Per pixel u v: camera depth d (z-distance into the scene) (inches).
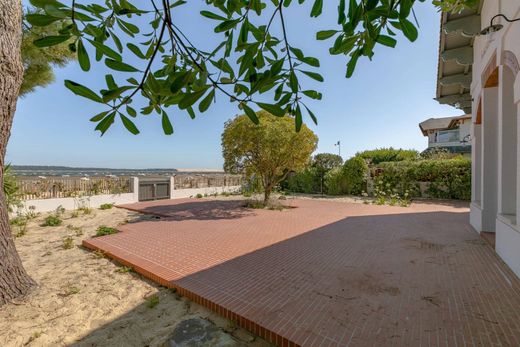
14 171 302.5
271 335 90.3
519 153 129.8
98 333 97.1
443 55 223.3
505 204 162.1
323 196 540.4
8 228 120.8
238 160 382.6
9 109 111.5
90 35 38.2
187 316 107.3
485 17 174.1
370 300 111.4
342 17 37.7
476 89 222.2
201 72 36.5
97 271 152.4
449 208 362.6
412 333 88.8
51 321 104.0
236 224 269.7
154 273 140.6
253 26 42.8
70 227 257.9
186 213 336.2
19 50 112.5
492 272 139.1
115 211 358.9
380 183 495.8
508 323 93.7
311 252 177.3
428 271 142.5
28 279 126.9
